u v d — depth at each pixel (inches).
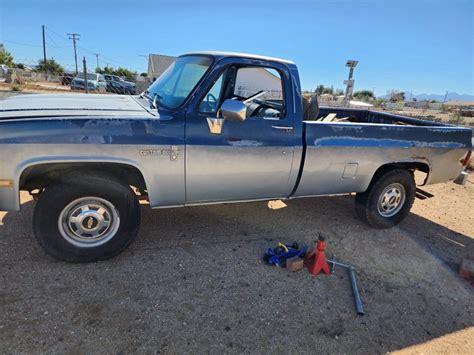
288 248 143.5
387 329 108.3
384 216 178.1
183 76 139.1
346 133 150.8
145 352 89.8
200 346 93.6
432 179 179.5
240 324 103.3
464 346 104.8
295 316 109.3
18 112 112.5
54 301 104.5
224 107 120.0
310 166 147.6
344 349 98.3
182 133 122.6
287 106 140.0
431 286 134.7
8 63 2076.8
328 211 198.8
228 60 130.3
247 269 132.1
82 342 90.8
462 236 186.1
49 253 119.3
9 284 109.9
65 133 108.4
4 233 139.6
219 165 130.6
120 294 110.7
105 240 124.8
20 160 105.7
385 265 146.4
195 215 175.5
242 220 175.3
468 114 1128.8
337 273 136.4
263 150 136.3
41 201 114.0
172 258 134.5
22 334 91.3
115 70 2294.5
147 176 121.5
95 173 117.6
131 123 115.9
